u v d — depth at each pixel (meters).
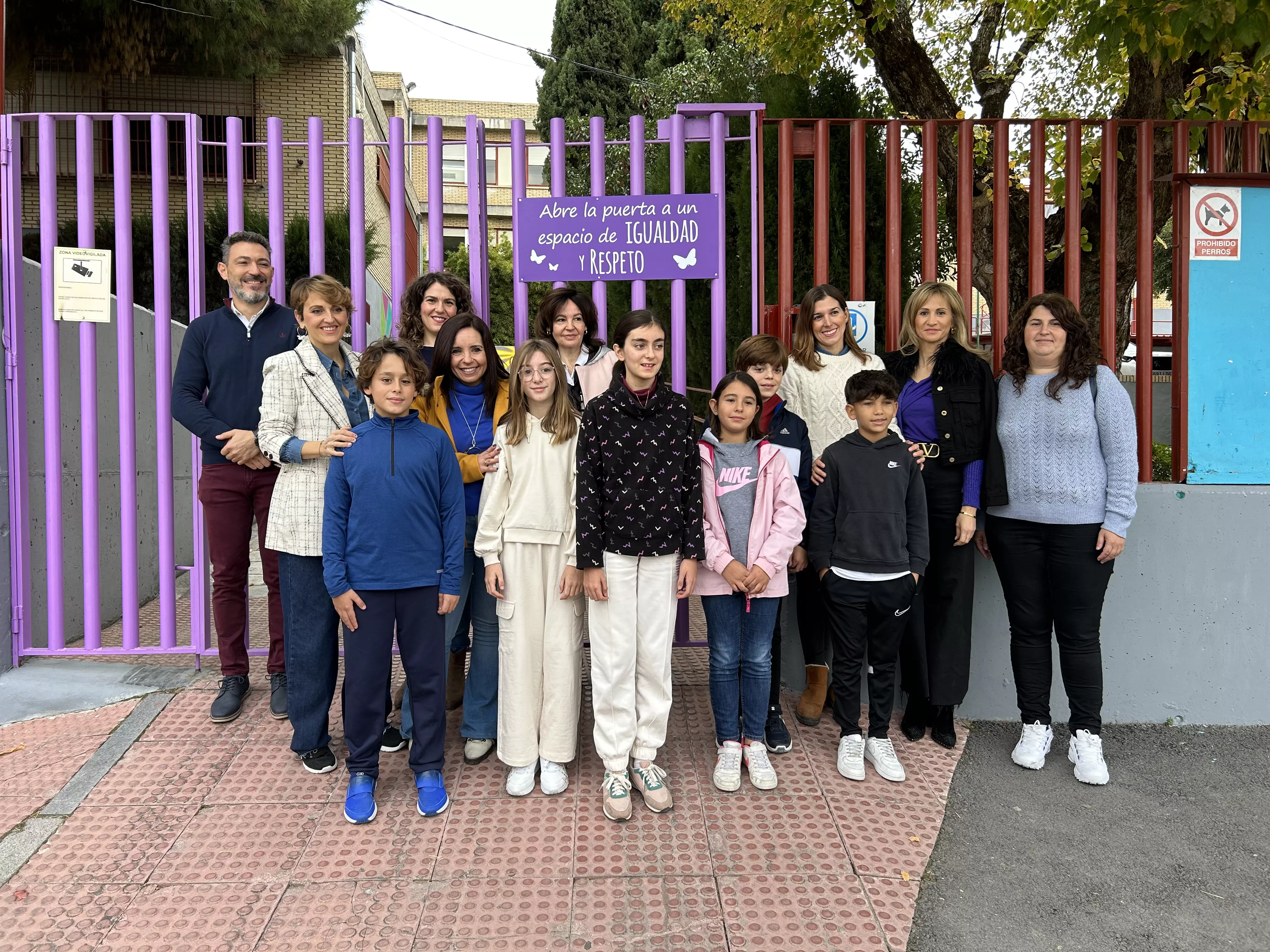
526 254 3.82
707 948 2.21
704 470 3.04
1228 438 3.69
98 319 3.86
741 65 9.72
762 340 3.23
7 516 3.80
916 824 2.85
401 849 2.63
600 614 2.86
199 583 3.85
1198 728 3.69
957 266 3.85
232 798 2.90
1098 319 6.18
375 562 2.76
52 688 3.67
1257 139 3.86
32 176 10.90
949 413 3.28
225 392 3.37
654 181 6.93
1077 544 3.17
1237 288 3.65
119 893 2.41
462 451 3.21
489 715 3.19
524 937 2.24
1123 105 6.04
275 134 3.81
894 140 3.79
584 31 20.61
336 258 9.33
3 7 3.77
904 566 3.08
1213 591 3.67
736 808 2.89
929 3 8.52
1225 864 2.70
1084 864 2.69
